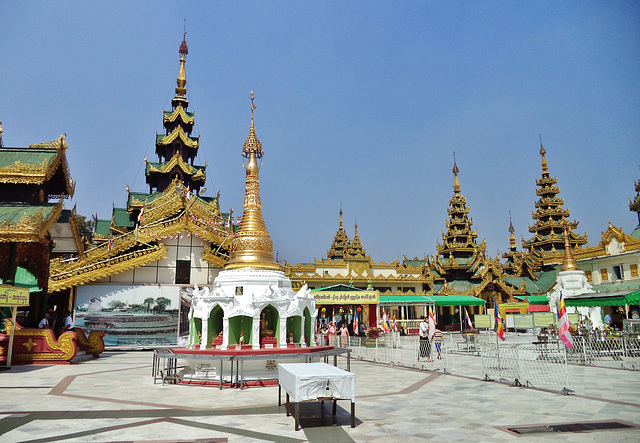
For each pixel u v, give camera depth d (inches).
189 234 1523.1
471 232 2623.0
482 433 359.6
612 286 1818.4
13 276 981.2
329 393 384.2
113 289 1409.9
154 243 1534.2
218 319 724.7
